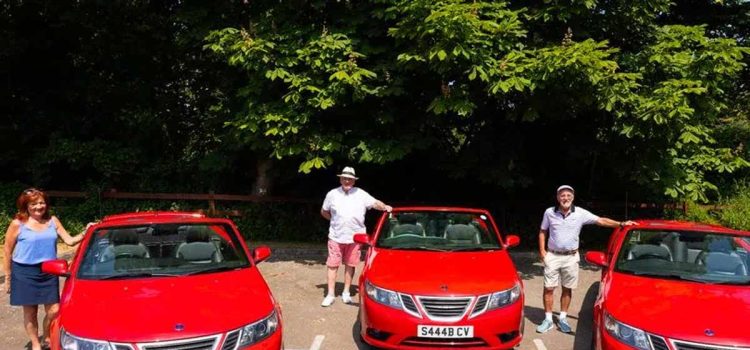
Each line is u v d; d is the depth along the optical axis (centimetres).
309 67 866
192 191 1335
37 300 556
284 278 923
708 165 1063
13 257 552
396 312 527
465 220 710
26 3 1356
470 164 1016
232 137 1047
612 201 1256
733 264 547
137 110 1367
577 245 643
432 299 523
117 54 1445
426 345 521
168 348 404
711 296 488
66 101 1455
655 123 827
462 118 1006
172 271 523
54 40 1443
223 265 546
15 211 1264
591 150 988
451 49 745
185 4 1037
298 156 1150
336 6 934
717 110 905
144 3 1402
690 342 425
